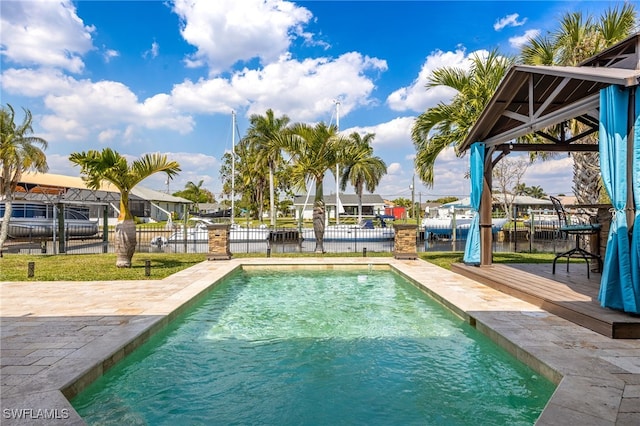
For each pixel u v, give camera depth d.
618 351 3.44
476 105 9.95
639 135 3.92
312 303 6.45
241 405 2.98
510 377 3.46
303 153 12.93
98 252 13.92
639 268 3.92
